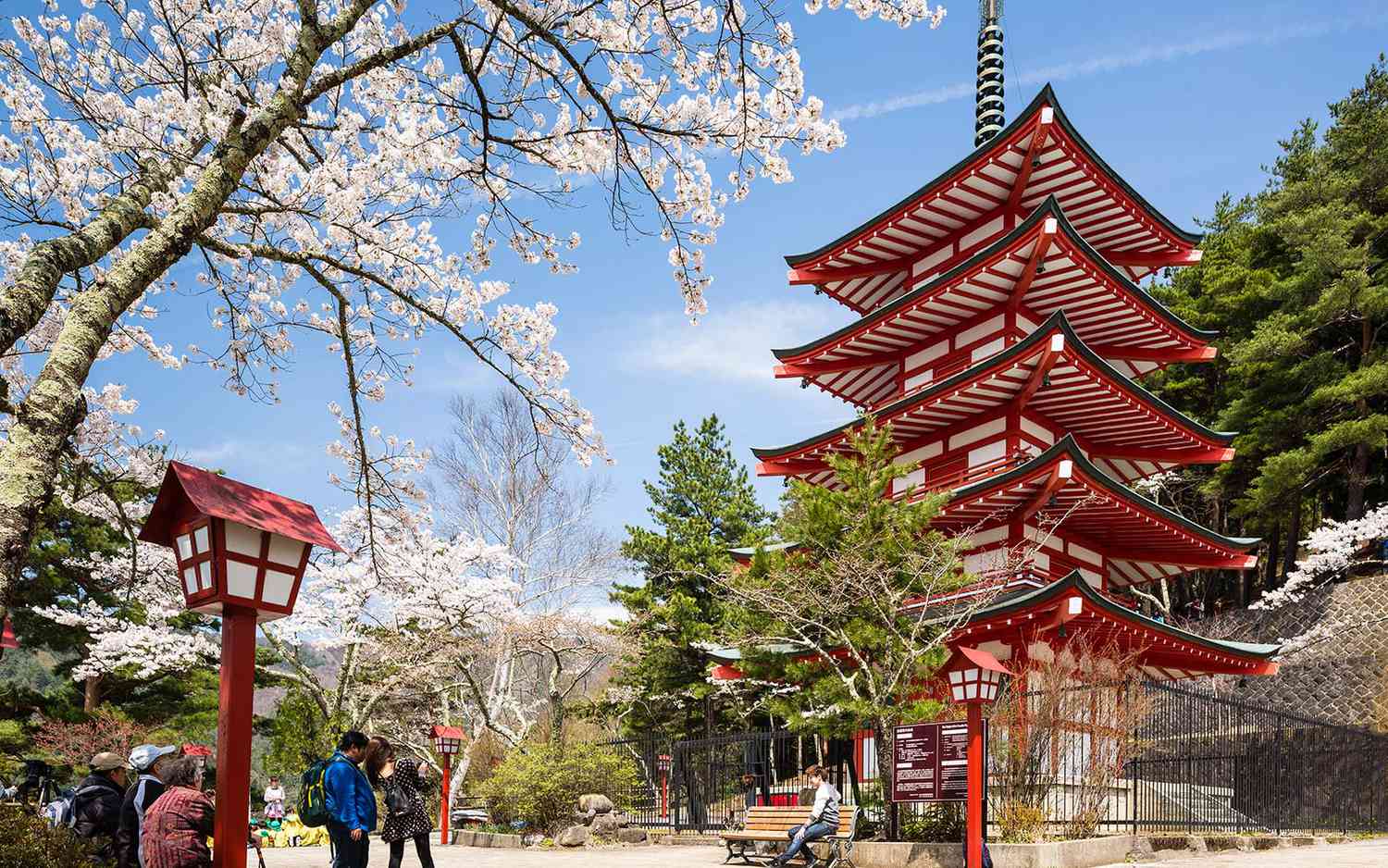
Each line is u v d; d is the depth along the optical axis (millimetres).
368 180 11445
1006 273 23281
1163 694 23234
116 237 7473
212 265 11914
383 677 34781
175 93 10219
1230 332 42000
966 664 13344
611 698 38938
